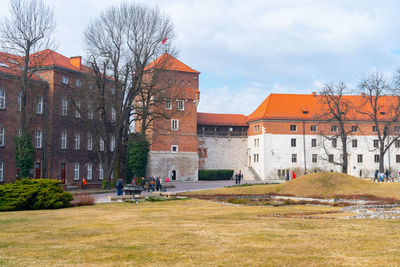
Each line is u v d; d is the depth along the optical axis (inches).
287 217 791.1
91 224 716.7
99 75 1825.8
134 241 536.4
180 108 2918.3
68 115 2172.7
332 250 458.9
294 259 418.6
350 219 739.4
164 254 454.3
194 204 1164.5
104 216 847.1
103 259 436.8
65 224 723.4
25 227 689.0
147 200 1288.1
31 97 1953.7
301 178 1541.6
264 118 3090.6
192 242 520.7
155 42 1982.0
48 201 1038.4
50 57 2175.2
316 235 556.4
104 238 564.7
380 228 614.9
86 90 1898.4
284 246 485.1
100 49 1895.9
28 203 1027.9
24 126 1754.4
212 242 518.0
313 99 3304.6
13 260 437.7
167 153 2847.0
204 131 3255.4
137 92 1973.4
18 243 539.5
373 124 3174.2
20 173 1771.7
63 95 2151.8
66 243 533.0
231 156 3324.3
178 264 408.5
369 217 765.9
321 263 400.2
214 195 1444.4
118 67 1905.8
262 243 504.7
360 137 3161.9
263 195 1427.2
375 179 2488.9
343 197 1289.4
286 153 3095.5
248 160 3351.4
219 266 398.0
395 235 550.6
